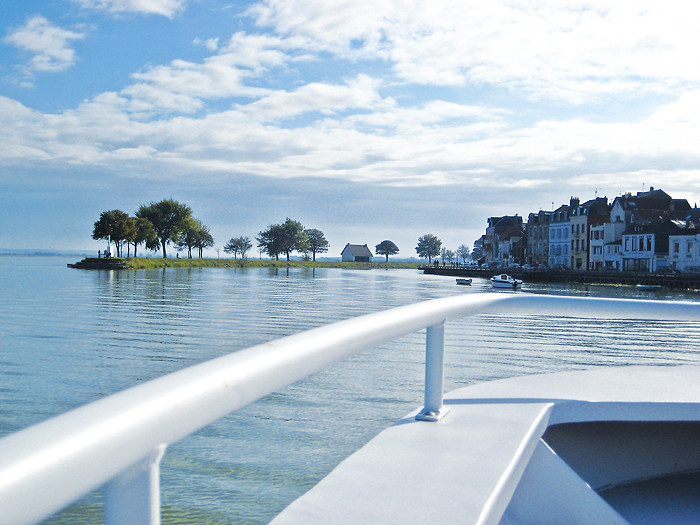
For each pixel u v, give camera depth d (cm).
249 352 77
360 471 129
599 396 191
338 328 102
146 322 2341
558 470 158
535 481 159
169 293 4256
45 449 43
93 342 1775
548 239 9238
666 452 200
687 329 2181
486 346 1667
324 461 731
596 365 1384
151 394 57
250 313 2759
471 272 9350
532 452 156
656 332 2095
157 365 1405
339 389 1095
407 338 1762
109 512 56
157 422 55
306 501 113
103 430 49
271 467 703
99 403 54
